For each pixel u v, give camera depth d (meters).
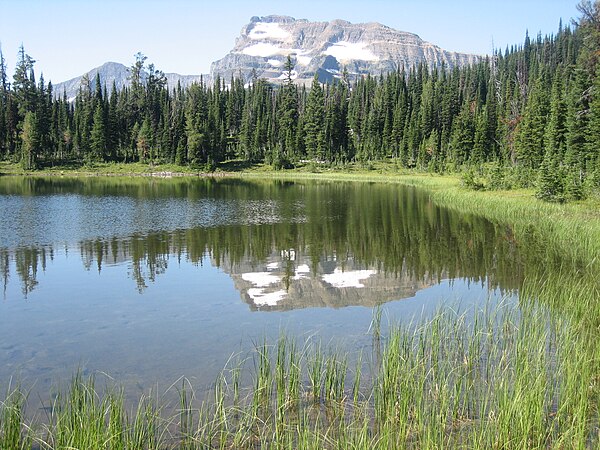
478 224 33.34
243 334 13.62
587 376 9.12
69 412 8.45
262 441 8.00
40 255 24.38
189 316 15.30
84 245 26.86
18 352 12.58
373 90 152.50
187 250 25.69
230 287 18.69
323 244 27.42
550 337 11.80
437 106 125.50
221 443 7.83
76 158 113.75
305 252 25.27
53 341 13.32
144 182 82.50
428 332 12.73
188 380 10.69
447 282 19.12
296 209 44.09
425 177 86.94
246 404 9.40
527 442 7.75
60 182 79.44
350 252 25.22
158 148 119.44
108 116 116.75
